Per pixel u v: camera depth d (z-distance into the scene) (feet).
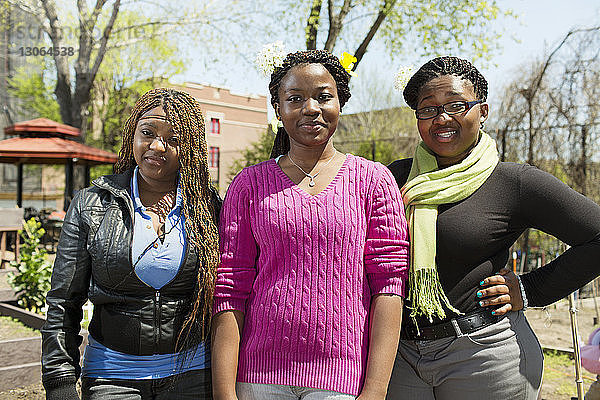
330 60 6.48
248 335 6.27
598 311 26.81
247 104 103.96
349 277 6.10
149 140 6.95
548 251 28.43
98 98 71.56
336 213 6.12
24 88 71.26
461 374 6.91
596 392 12.10
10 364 14.65
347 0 36.52
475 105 7.20
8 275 19.25
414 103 7.68
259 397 6.04
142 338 6.66
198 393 6.90
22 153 36.42
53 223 42.93
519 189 7.00
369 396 5.87
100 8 48.32
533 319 25.30
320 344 5.95
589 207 6.79
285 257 6.11
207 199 7.30
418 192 7.07
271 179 6.49
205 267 6.74
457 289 7.02
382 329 6.09
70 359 6.72
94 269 6.69
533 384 7.03
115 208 6.86
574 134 26.76
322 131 6.30
